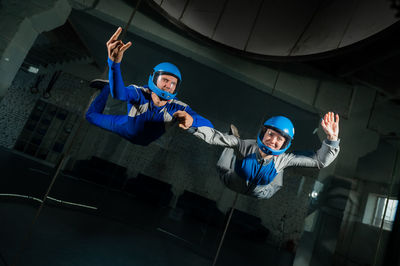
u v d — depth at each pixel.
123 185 10.75
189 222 9.75
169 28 5.27
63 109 10.82
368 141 5.91
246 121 11.59
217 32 4.70
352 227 7.46
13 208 4.26
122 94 2.31
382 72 5.72
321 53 4.30
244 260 6.62
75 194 6.92
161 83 2.36
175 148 11.73
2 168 6.49
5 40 4.43
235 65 5.57
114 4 5.03
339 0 4.20
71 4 4.89
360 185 8.02
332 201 5.70
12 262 2.64
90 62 10.59
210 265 5.25
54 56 10.05
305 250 5.66
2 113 10.12
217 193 11.59
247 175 2.85
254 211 11.52
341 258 7.13
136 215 7.39
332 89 5.99
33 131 10.52
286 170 2.86
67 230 4.25
